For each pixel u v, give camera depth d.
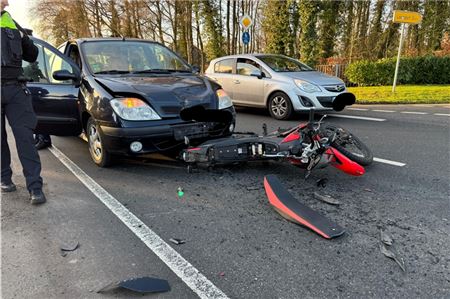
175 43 27.81
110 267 2.47
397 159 4.79
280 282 2.30
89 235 2.91
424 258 2.54
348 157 4.11
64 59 4.89
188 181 4.14
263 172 4.39
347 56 21.73
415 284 2.27
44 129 4.96
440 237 2.81
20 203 3.56
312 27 20.95
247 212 3.32
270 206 3.43
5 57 3.32
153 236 2.89
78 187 3.98
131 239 2.85
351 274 2.37
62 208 3.44
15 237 2.89
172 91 4.29
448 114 8.08
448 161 4.66
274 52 23.12
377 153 5.09
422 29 23.11
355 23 23.42
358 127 6.89
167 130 4.10
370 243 2.74
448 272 2.38
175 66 5.43
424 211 3.27
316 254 2.60
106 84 4.34
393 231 2.92
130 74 4.85
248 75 8.50
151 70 5.10
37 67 4.93
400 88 13.34
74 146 5.84
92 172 4.49
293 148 3.87
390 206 3.38
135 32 27.98
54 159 5.09
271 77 8.02
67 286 2.28
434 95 11.02
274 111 8.02
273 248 2.69
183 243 2.78
